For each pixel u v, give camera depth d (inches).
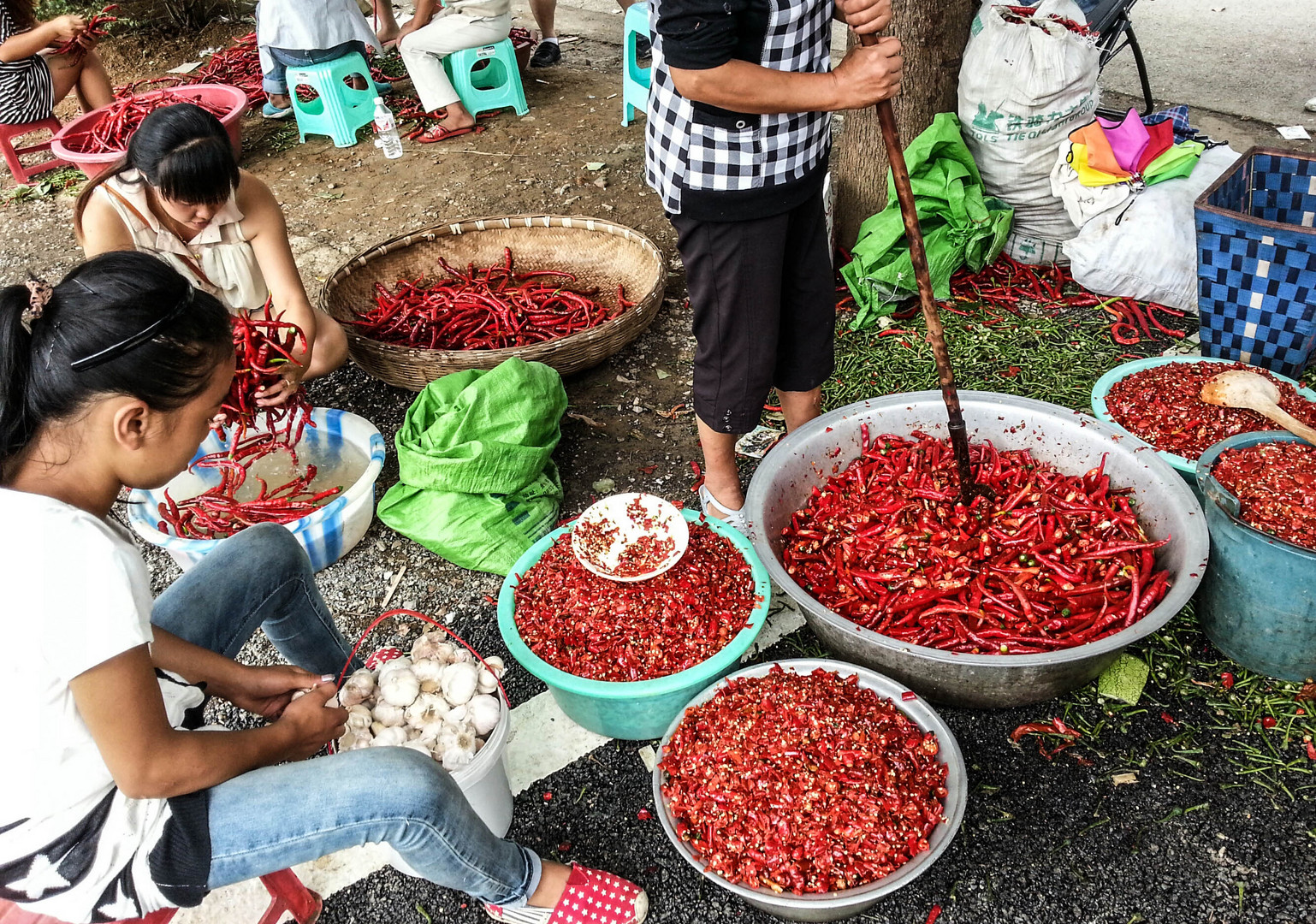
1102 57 179.5
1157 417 116.6
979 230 161.3
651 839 93.2
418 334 162.1
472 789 83.3
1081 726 98.3
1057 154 160.2
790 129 95.8
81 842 61.2
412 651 90.9
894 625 99.2
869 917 85.0
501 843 80.2
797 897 76.1
